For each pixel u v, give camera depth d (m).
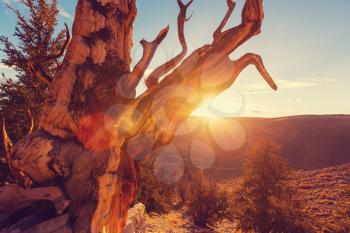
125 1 4.46
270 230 16.78
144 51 4.15
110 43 4.35
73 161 3.94
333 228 15.06
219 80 4.14
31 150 3.98
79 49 4.20
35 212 3.76
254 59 4.23
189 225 19.55
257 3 3.99
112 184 3.83
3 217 3.65
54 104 4.16
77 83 4.15
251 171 18.14
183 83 4.11
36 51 10.70
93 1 4.32
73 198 3.81
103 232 3.80
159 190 23.70
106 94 4.11
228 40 4.12
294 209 16.84
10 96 10.55
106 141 3.85
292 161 60.44
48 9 11.30
